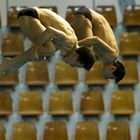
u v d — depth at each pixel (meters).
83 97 27.47
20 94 27.55
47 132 26.64
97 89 27.91
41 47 8.98
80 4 29.20
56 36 8.88
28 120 27.50
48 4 29.09
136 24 28.81
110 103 27.66
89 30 9.49
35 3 29.09
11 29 28.86
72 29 9.32
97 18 9.77
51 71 28.14
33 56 9.01
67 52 9.28
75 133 26.72
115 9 29.17
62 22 9.25
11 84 27.61
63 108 27.27
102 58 9.77
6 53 28.25
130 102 27.45
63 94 27.55
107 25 9.91
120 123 26.88
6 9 28.91
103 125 27.36
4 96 27.36
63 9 29.05
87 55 9.34
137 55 28.64
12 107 27.45
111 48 9.58
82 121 27.03
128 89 28.08
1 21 28.81
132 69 28.03
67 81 27.72
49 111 27.34
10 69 9.27
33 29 9.04
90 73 27.81
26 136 26.61
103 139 27.17
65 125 26.88
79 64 9.49
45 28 9.09
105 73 10.09
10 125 27.28
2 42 28.52
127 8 29.20
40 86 28.06
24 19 9.12
